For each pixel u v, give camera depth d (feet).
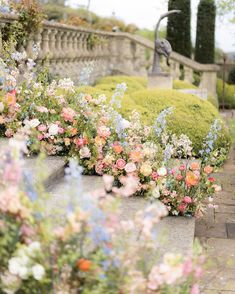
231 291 12.94
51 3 64.39
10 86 20.21
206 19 59.47
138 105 27.14
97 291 8.18
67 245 8.43
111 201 8.50
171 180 16.69
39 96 20.44
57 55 33.68
